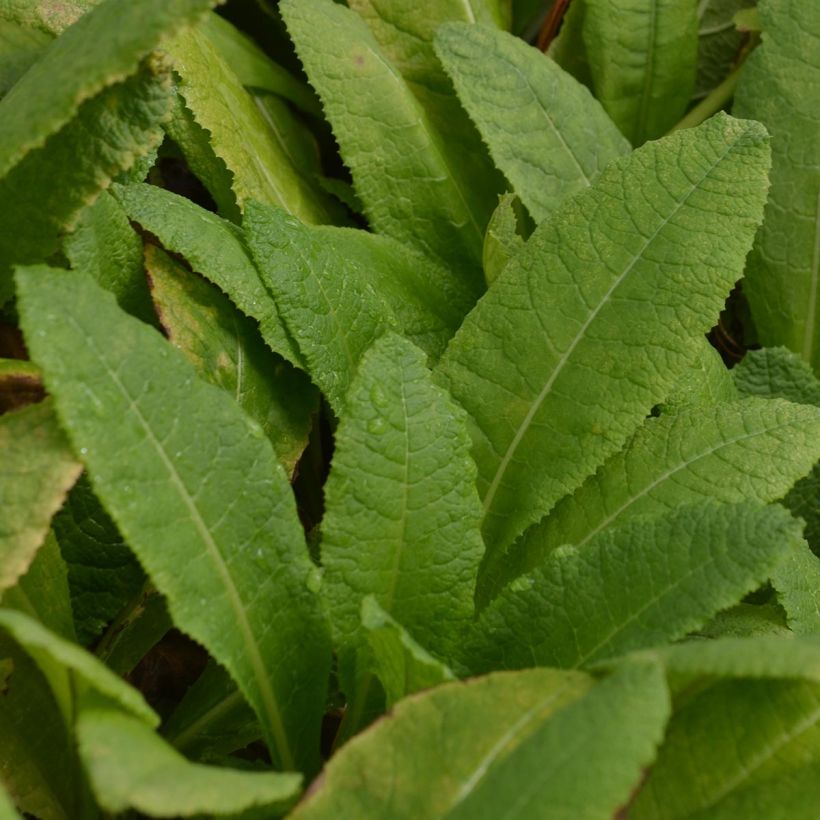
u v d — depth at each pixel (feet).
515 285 2.25
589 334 2.22
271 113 2.60
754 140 2.23
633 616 2.00
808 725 1.94
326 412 2.38
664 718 1.76
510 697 1.83
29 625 1.75
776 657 1.81
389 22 2.66
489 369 2.24
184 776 1.73
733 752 1.95
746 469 2.20
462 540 2.07
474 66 2.53
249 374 2.21
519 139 2.53
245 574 1.96
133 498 1.88
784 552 1.96
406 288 2.42
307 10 2.47
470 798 1.76
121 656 2.16
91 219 2.12
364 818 1.81
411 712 1.84
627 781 1.73
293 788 1.75
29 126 1.95
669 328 2.20
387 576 2.04
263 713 1.99
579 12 2.77
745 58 2.87
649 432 2.25
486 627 2.07
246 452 1.97
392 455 2.02
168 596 1.88
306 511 2.44
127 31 1.95
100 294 1.91
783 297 2.68
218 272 2.14
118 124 2.05
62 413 1.85
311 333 2.19
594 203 2.25
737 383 2.58
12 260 2.09
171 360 1.94
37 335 1.85
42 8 2.24
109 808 1.69
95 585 2.15
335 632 2.02
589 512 2.23
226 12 2.75
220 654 1.92
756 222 2.21
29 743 2.04
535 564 2.24
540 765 1.74
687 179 2.23
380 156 2.51
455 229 2.56
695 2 2.73
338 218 2.63
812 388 2.56
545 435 2.22
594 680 1.84
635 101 2.80
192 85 2.32
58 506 1.87
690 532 2.01
